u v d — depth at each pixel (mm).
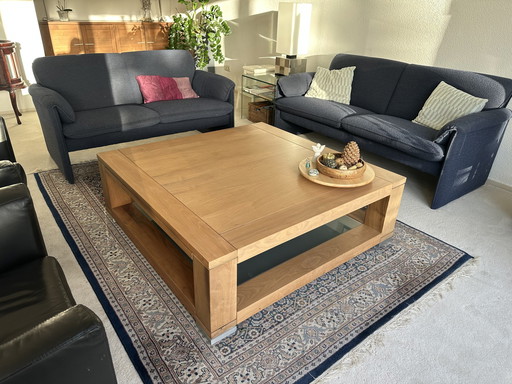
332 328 1612
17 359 723
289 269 1781
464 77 2869
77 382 840
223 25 4961
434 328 1624
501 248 2191
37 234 1375
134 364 1415
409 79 3188
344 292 1819
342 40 3949
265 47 4848
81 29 5262
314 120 3352
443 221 2459
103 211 2436
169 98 3461
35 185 2750
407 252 2129
